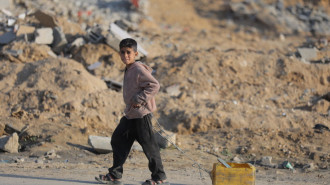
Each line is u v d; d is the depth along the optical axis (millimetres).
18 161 26203
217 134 34531
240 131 34531
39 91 36781
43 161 26453
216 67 48312
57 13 76250
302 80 49344
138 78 15172
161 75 47312
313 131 33969
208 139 33875
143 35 62125
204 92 44594
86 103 36062
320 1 97562
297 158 30625
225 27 88062
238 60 49688
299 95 46938
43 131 32406
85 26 59000
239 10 91938
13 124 33219
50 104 35656
